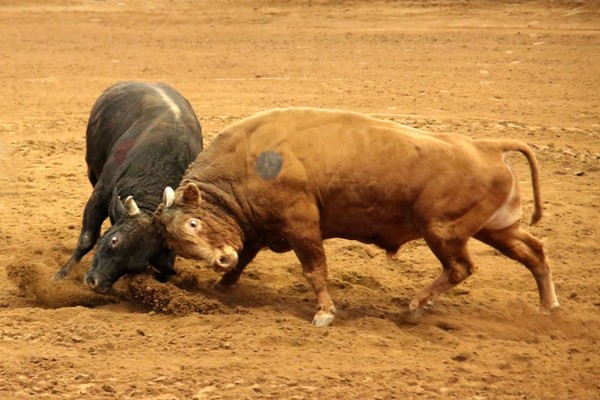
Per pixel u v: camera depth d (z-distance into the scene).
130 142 26.83
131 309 24.94
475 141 24.11
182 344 22.33
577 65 56.56
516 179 24.00
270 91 52.88
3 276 27.34
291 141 23.92
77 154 41.66
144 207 25.25
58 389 20.17
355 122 24.12
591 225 32.03
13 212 33.72
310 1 75.00
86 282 24.36
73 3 78.00
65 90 54.56
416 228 23.89
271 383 20.45
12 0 78.12
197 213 23.84
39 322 23.70
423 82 53.94
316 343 22.52
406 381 20.72
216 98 51.59
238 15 73.50
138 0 78.50
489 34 64.50
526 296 26.22
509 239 24.33
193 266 28.06
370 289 26.97
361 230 24.17
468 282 27.23
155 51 64.62
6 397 19.83
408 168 23.47
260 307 24.94
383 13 71.44
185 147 26.44
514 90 51.69
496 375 21.09
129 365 21.30
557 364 21.81
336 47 63.62
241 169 24.14
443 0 72.88
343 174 23.62
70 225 32.06
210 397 19.83
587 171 38.22
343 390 20.20
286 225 23.84
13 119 48.00
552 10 68.81
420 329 23.61
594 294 26.39
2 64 61.44
